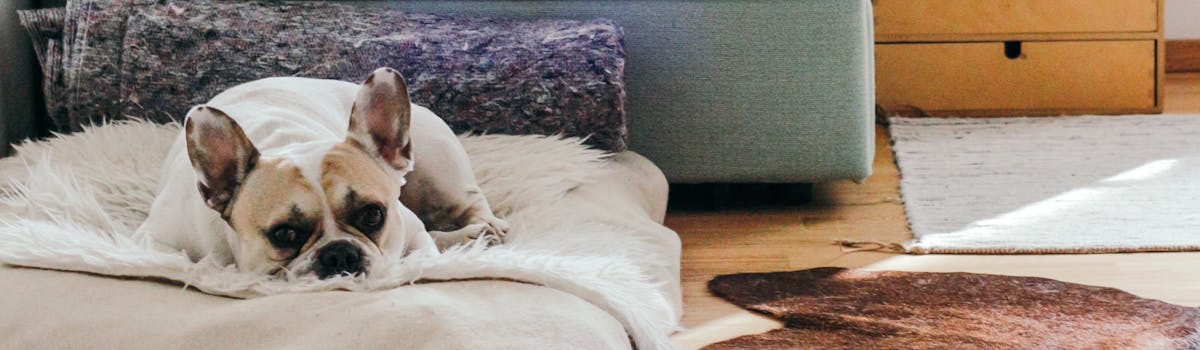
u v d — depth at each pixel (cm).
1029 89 333
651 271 181
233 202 150
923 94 336
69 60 226
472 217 184
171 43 220
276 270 150
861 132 238
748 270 214
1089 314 186
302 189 147
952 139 307
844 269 211
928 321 184
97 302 144
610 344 144
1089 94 332
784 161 240
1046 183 264
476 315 139
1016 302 192
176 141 185
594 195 202
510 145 210
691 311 193
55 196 185
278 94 186
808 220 245
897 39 333
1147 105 330
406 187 182
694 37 236
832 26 234
